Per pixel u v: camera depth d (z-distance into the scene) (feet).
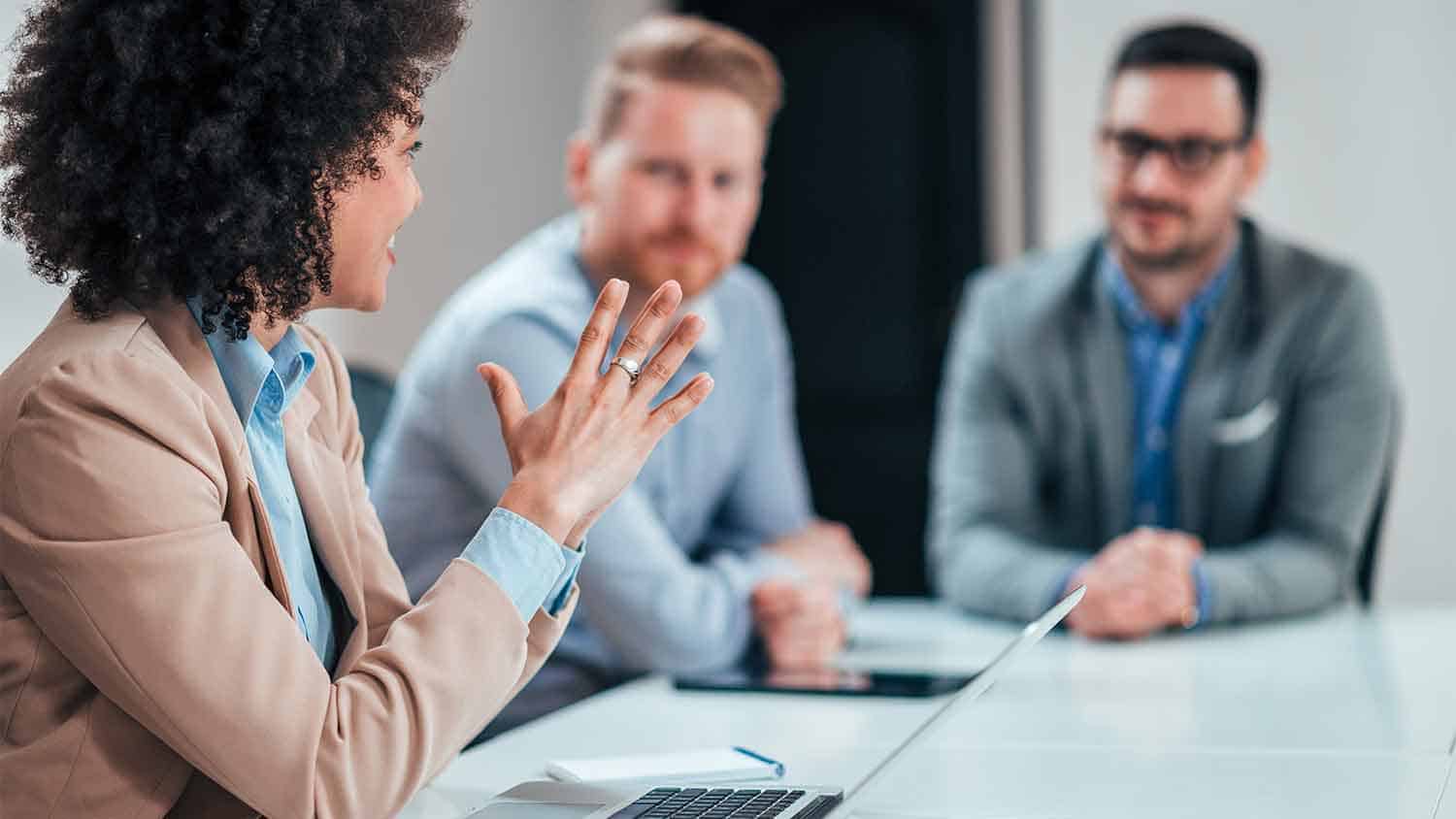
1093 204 13.71
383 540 4.69
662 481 7.55
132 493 3.29
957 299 14.15
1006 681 6.12
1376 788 4.17
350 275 3.85
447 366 6.85
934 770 4.49
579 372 3.79
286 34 3.54
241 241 3.53
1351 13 13.07
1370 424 8.38
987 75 14.15
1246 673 6.19
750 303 8.21
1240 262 8.61
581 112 14.99
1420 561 12.95
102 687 3.36
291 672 3.35
